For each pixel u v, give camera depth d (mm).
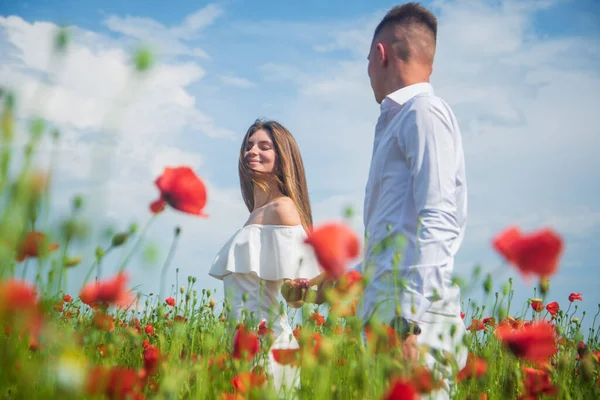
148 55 1137
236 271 3590
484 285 1795
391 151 2416
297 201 4086
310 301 1834
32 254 1338
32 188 1257
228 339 2488
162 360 2021
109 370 1495
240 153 4293
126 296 1716
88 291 1689
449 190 2225
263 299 3529
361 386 1642
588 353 2551
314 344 1768
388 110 2545
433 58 2703
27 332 1371
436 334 2158
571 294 4027
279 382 2531
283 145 4129
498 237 1692
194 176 1741
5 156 1140
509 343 1903
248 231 3684
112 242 1481
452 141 2305
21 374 1336
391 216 2346
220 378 2076
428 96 2348
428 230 2162
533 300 3410
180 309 3564
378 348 1764
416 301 2062
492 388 2199
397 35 2635
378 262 2254
